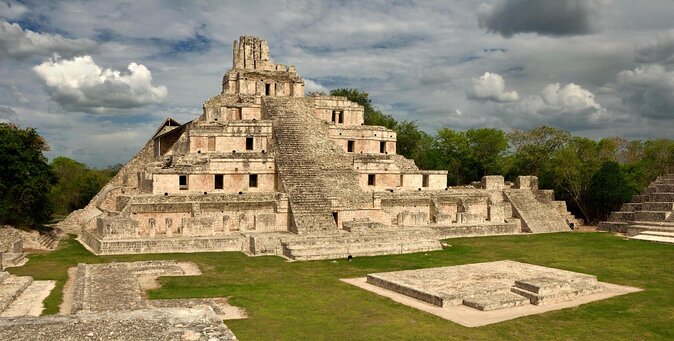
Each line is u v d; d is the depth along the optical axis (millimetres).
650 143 88188
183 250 41469
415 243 43094
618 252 42969
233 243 42844
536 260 38969
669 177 63562
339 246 40250
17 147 46188
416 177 60656
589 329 21891
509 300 25375
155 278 31641
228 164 51250
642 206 59938
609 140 83312
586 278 30891
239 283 30453
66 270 33531
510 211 61000
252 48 67938
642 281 31562
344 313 24156
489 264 36344
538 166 84500
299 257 38344
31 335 13719
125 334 13875
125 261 36938
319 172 52875
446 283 29109
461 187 67188
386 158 60375
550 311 24594
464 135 101625
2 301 23922
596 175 70375
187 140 56438
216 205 48000
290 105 63000
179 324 14664
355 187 52438
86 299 23641
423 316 23656
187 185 49938
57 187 87750
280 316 23562
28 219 46875
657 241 49250
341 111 65938
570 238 52562
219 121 58438
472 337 20750
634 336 21078
